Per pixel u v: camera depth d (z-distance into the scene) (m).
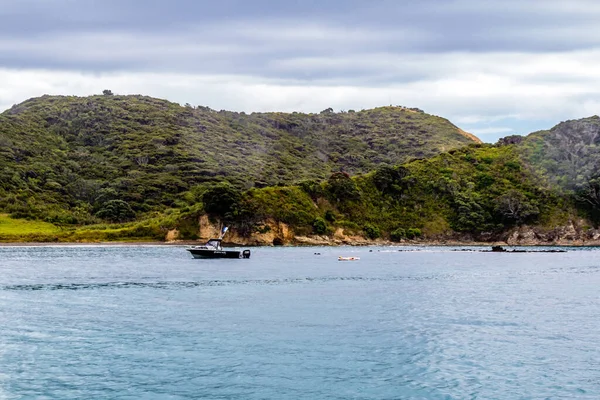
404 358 33.75
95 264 94.94
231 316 46.22
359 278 76.12
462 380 29.91
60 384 28.95
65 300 54.44
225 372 30.97
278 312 48.25
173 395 27.62
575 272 87.75
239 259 108.69
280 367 31.89
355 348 35.97
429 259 115.06
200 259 106.19
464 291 63.03
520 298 57.56
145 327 41.62
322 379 29.98
